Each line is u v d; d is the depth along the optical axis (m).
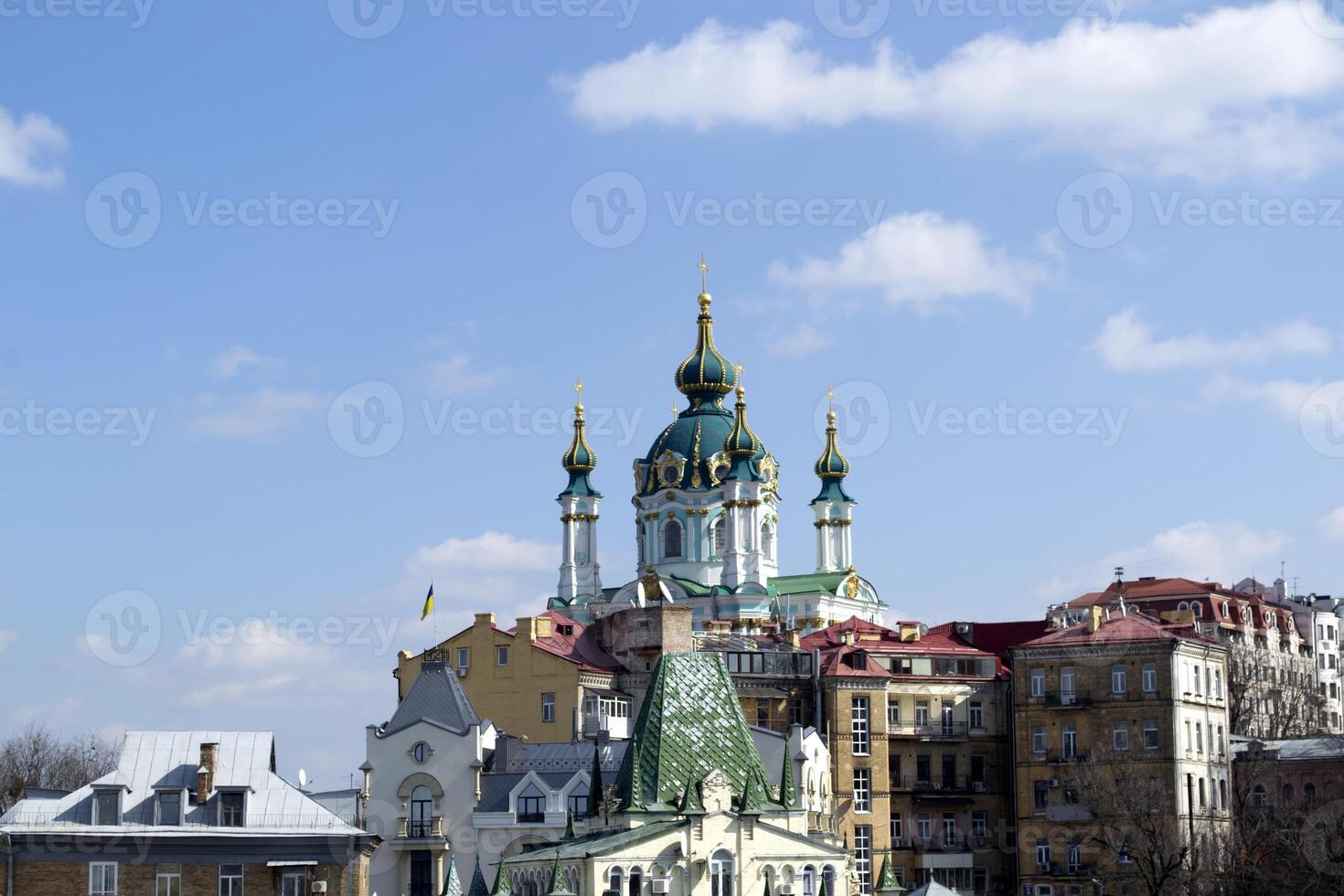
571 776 179.62
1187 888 181.12
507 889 150.12
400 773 182.12
